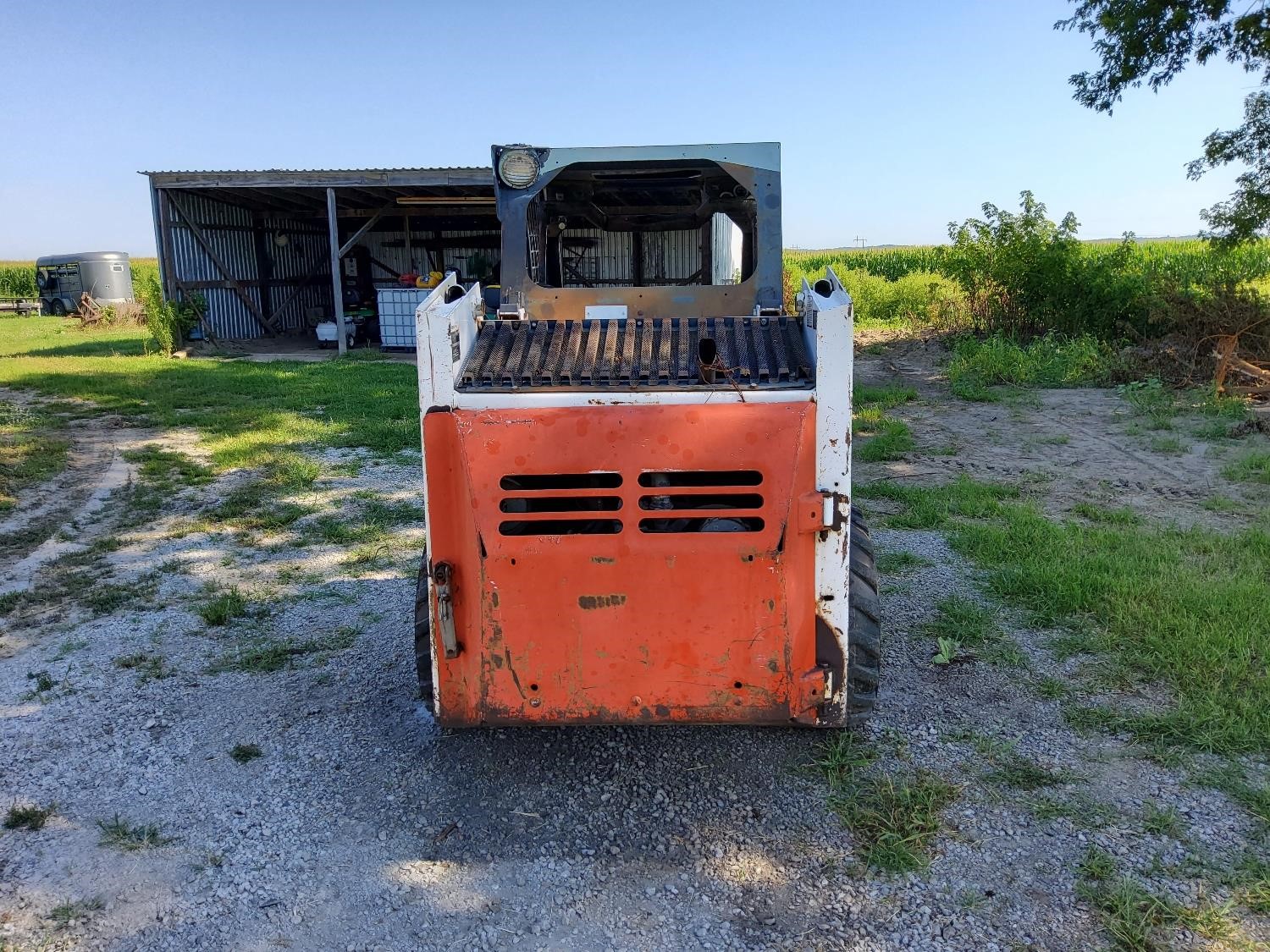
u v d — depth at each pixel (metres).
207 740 3.96
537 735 3.95
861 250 47.19
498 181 4.11
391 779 3.64
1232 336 11.91
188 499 7.93
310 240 24.17
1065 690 4.18
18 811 3.44
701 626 3.03
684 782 3.57
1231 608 4.72
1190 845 3.08
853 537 3.63
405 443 9.84
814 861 3.10
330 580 5.93
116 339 23.36
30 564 6.31
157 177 18.67
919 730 3.88
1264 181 13.59
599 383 3.19
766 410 3.01
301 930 2.83
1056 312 16.20
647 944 2.74
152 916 2.89
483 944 2.76
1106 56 13.62
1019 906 2.83
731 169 4.08
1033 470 8.36
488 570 3.02
